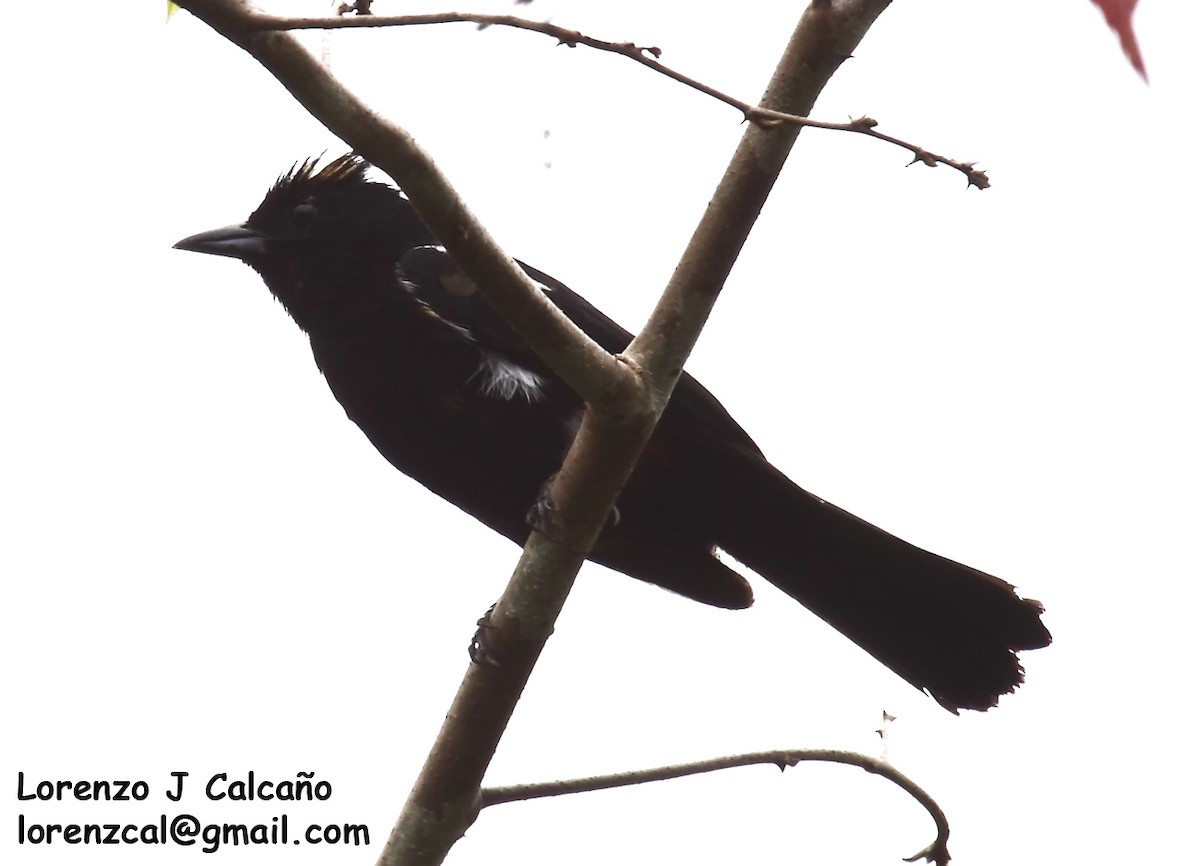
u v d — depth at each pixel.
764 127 4.66
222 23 4.91
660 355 6.27
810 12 5.94
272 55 4.96
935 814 7.57
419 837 6.99
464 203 5.46
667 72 4.54
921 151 4.86
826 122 4.77
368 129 5.15
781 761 7.48
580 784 7.25
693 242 6.23
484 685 6.85
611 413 6.22
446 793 6.96
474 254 5.57
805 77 5.98
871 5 5.88
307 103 5.07
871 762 7.55
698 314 6.25
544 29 4.31
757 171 6.08
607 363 6.09
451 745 6.94
